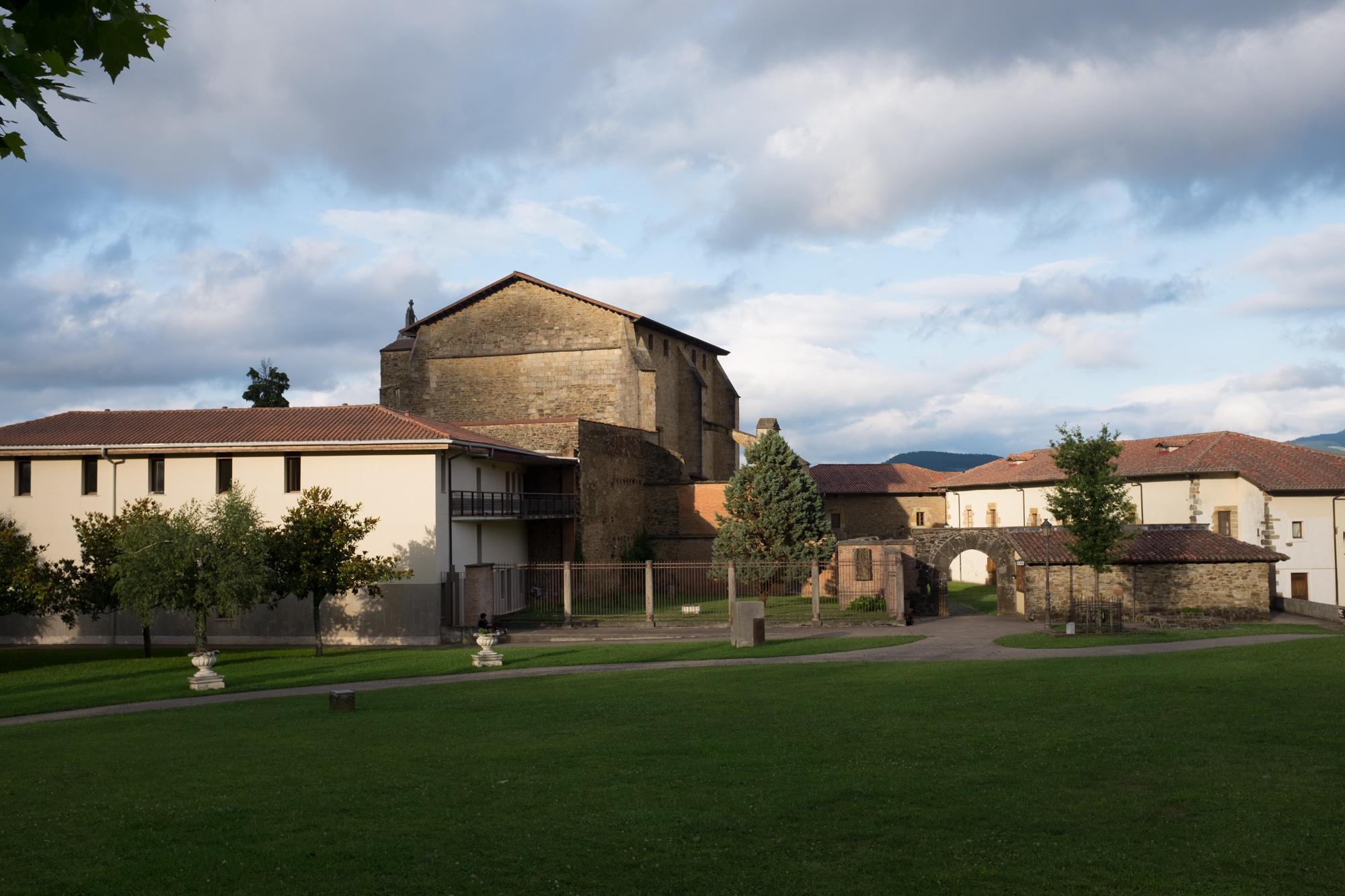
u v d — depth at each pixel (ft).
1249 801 40.98
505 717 70.13
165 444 145.48
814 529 189.78
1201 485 176.65
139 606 118.32
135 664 122.21
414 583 143.64
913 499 273.95
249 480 147.02
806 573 176.24
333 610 144.77
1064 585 149.48
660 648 123.44
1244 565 148.56
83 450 146.30
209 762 56.13
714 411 281.54
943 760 50.21
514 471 184.75
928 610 163.43
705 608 174.40
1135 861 33.83
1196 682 75.46
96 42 13.67
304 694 92.32
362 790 46.93
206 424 155.74
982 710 65.51
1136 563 148.77
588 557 193.67
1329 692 67.97
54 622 148.77
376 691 91.50
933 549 165.27
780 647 120.47
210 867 35.27
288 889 32.81
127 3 13.62
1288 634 121.49
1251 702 65.16
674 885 32.40
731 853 35.55
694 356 269.03
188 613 147.13
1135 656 98.02
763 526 184.55
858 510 272.51
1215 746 51.62
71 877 34.47
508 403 234.79
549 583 188.75
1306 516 170.60
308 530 129.70
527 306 235.20
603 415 229.04
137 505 136.46
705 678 91.25
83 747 64.08
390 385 247.91
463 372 238.07
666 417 249.34
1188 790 42.83
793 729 60.34
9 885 33.76
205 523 128.26
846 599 168.55
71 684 105.81
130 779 51.96
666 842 36.99
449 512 148.56
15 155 13.57
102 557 130.31
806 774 47.55
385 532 144.56
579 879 33.12
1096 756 50.03
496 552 170.71
